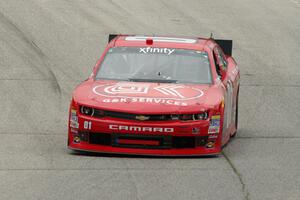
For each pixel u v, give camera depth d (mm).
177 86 33031
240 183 27406
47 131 37156
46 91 45531
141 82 33438
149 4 73062
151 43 35469
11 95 44281
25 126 38125
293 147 34375
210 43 36656
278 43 62719
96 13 67000
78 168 29281
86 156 31500
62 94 45219
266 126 39625
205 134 31266
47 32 59406
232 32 65188
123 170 29000
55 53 54375
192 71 34094
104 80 33688
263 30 66750
